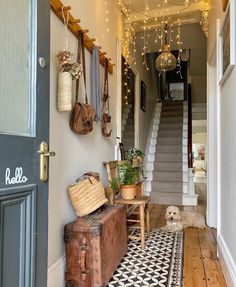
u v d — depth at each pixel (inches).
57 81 74.0
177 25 171.0
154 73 318.7
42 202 47.2
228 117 84.7
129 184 113.1
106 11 123.3
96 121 103.2
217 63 106.3
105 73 117.0
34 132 45.3
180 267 90.0
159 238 120.0
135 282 79.4
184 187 210.4
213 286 78.2
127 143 176.2
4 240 38.5
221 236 95.1
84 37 92.0
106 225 77.9
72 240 73.5
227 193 85.7
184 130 263.4
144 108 247.0
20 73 43.5
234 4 74.7
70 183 83.2
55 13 72.7
